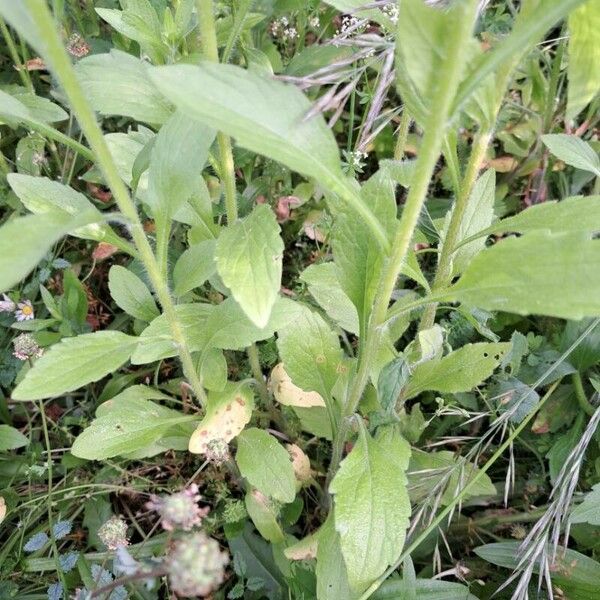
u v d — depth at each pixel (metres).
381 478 0.25
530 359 0.35
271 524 0.31
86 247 0.42
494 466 0.36
